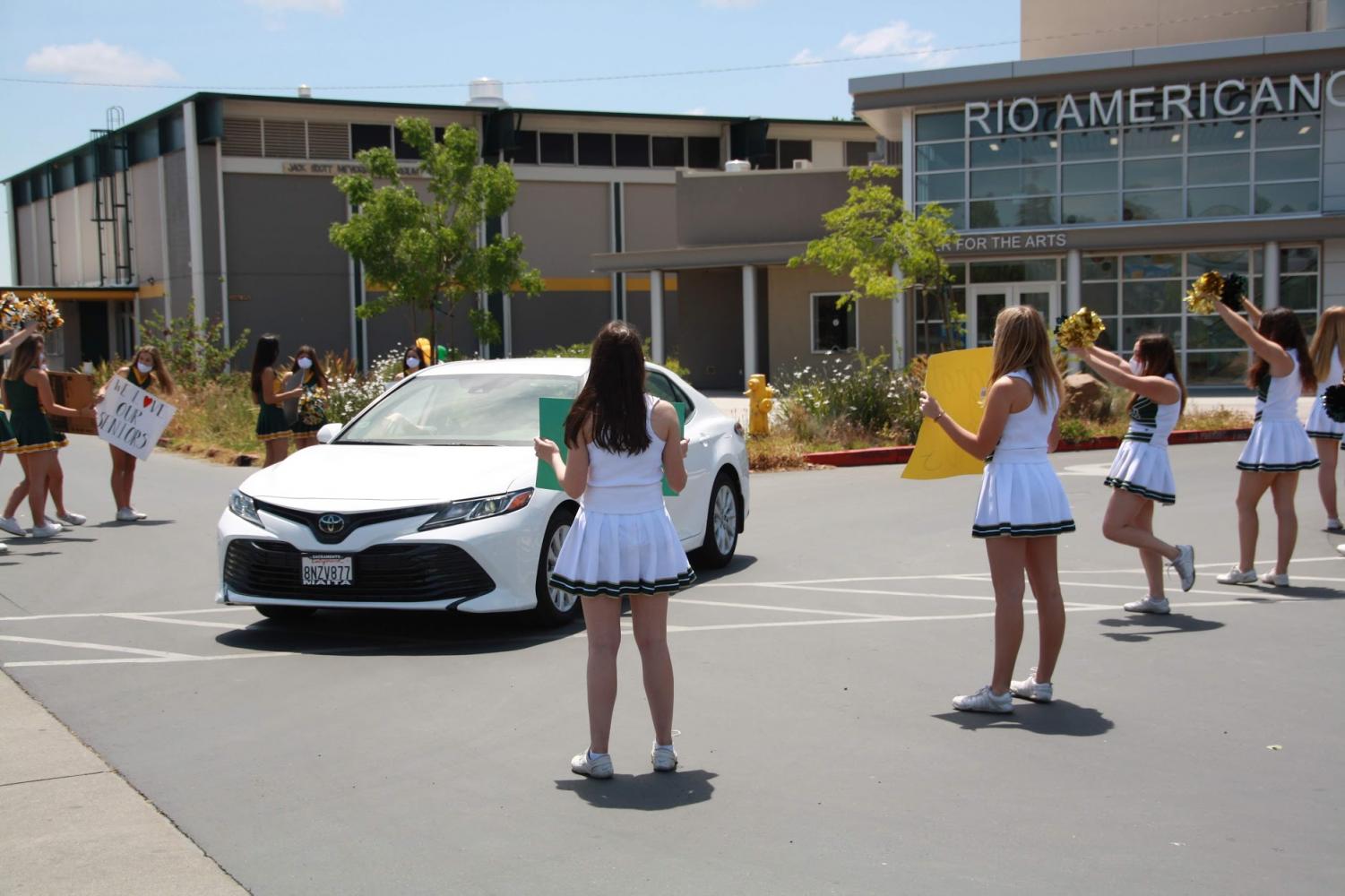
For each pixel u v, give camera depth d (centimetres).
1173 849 445
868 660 712
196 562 1070
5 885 429
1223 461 1703
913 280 2562
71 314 5078
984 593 897
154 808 500
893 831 466
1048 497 596
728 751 560
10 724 611
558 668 701
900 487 1501
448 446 858
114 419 1273
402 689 664
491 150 4638
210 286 4319
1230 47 2709
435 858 447
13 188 6194
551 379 933
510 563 760
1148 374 794
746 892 415
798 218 3341
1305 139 2720
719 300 3588
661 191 4872
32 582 984
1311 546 1058
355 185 3619
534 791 513
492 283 3672
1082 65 2811
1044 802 493
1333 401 875
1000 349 607
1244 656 707
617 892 417
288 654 745
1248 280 2819
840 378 1983
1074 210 2884
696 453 957
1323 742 560
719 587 930
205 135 4297
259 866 443
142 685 680
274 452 1395
